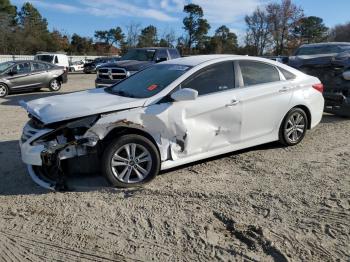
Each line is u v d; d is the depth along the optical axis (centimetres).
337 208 432
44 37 6744
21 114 1066
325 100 912
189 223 403
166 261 341
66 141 475
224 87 566
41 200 461
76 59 5612
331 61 886
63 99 538
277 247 356
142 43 6003
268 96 607
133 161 491
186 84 534
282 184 501
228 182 511
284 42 6172
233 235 379
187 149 525
